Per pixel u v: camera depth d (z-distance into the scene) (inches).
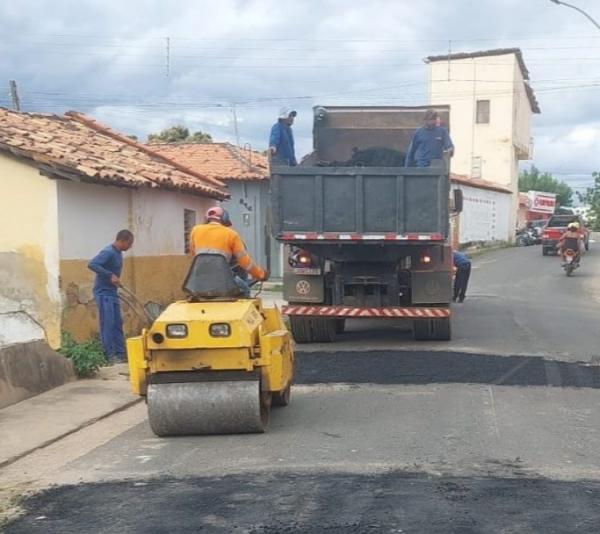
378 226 480.4
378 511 214.4
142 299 586.2
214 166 1071.6
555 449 275.1
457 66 2098.9
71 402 359.9
